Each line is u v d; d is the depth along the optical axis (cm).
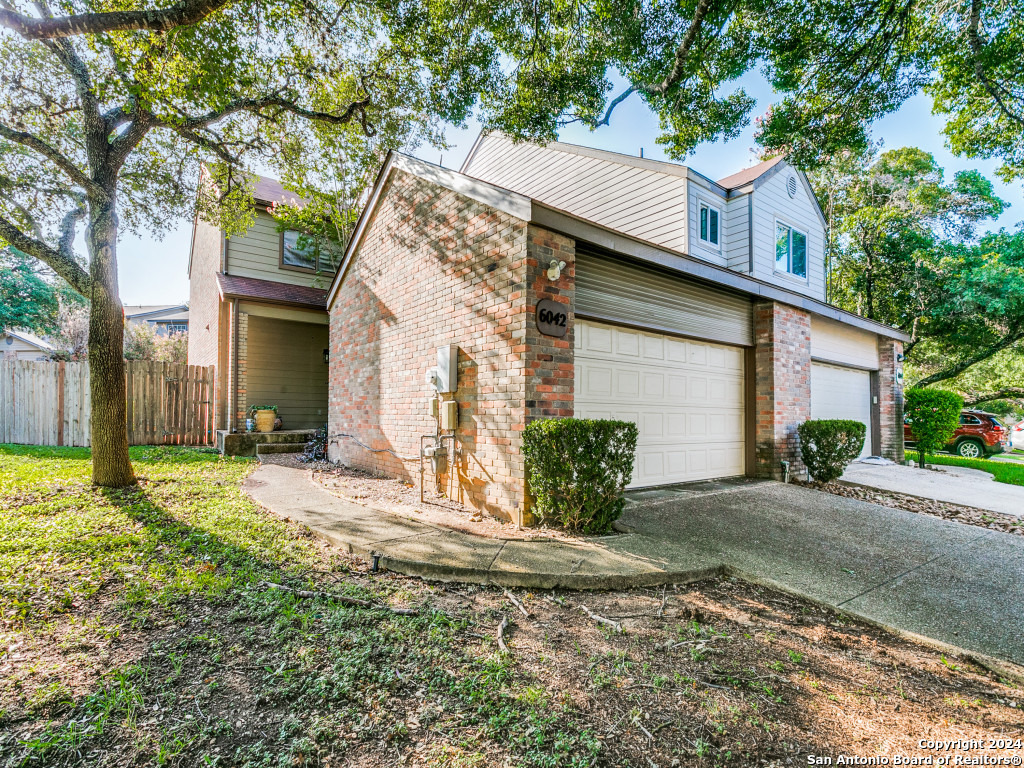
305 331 1290
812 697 245
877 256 1900
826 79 674
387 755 191
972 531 558
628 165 1003
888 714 236
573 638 292
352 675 240
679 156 795
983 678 276
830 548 480
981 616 346
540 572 366
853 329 1062
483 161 1319
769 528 530
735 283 714
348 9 677
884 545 497
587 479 449
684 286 696
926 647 308
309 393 1291
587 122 725
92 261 620
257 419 1105
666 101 707
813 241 1279
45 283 2330
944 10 625
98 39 544
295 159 916
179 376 1122
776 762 197
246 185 937
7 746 188
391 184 770
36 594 317
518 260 494
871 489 776
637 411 648
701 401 741
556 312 508
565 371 515
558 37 662
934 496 739
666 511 563
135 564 376
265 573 368
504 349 510
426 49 671
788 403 812
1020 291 1588
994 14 613
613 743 202
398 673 244
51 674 235
